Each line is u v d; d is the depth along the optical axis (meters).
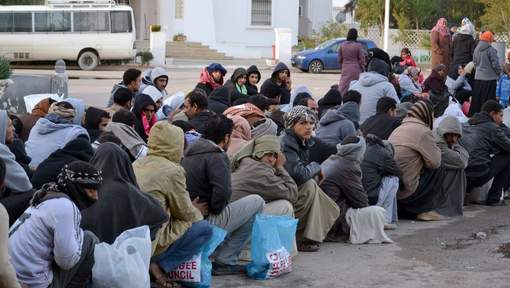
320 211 8.46
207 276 7.10
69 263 5.54
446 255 8.54
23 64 34.81
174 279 6.99
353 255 8.46
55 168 7.04
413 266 8.10
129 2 42.56
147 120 10.02
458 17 49.38
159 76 12.84
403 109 12.33
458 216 10.47
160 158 6.88
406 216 10.32
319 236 8.45
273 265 7.50
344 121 10.19
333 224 8.74
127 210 6.28
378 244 8.94
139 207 6.35
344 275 7.74
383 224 9.02
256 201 7.55
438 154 10.02
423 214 10.19
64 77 16.23
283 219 7.62
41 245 5.51
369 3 43.56
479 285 7.48
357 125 11.27
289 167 8.24
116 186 6.31
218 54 40.44
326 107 12.28
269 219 7.49
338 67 36.09
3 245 4.84
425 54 41.59
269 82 12.93
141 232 6.14
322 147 9.48
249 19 41.81
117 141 7.90
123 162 6.44
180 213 6.87
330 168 8.86
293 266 8.00
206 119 9.87
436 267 8.08
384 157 9.58
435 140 10.20
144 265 6.04
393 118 10.82
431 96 15.24
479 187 11.10
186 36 40.66
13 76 15.90
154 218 6.44
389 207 9.70
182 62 38.19
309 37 43.34
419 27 47.00
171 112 11.28
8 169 6.47
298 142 8.48
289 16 42.50
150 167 6.82
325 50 36.06
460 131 10.28
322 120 10.27
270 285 7.36
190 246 6.95
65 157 7.11
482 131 10.90
